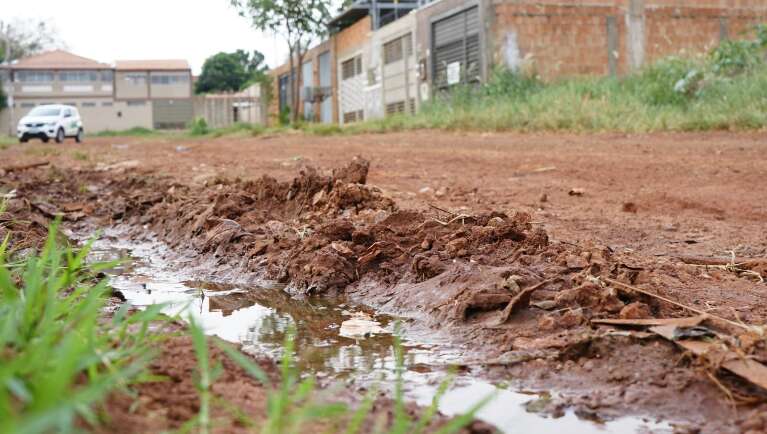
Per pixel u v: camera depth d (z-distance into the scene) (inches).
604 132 682.2
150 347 113.7
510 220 216.5
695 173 407.2
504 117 812.6
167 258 253.1
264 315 175.3
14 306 100.1
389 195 320.8
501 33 1035.9
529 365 131.1
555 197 348.5
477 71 1078.4
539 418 110.8
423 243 205.6
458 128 856.9
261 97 2164.1
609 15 1058.7
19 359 77.7
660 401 115.1
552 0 1041.5
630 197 343.3
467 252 195.5
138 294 199.3
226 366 114.3
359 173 296.8
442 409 112.7
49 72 2632.9
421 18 1229.1
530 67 1017.5
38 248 224.8
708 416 110.9
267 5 1625.2
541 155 527.2
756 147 500.4
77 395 68.1
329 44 1745.8
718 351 123.9
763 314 152.0
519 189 375.2
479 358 137.2
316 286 198.4
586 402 115.3
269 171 497.7
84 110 2573.8
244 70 3289.9
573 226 269.4
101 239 296.2
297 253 217.2
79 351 83.5
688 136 602.5
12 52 3287.4
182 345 119.7
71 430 67.5
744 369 117.6
